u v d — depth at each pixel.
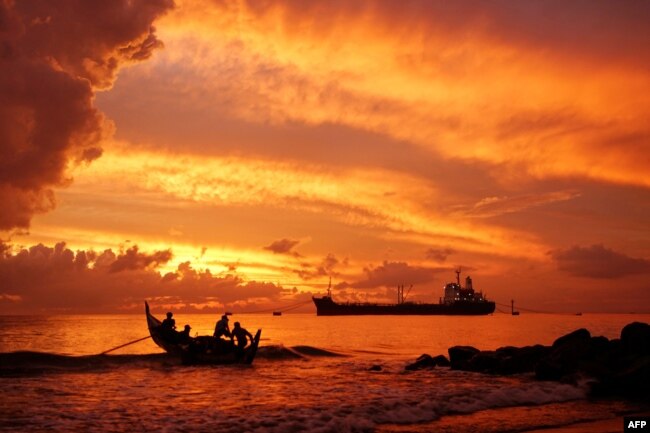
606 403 20.56
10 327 95.06
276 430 15.26
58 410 17.97
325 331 96.06
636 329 27.08
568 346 28.08
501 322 165.12
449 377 27.84
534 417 17.80
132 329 86.19
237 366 32.53
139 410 18.02
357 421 16.42
